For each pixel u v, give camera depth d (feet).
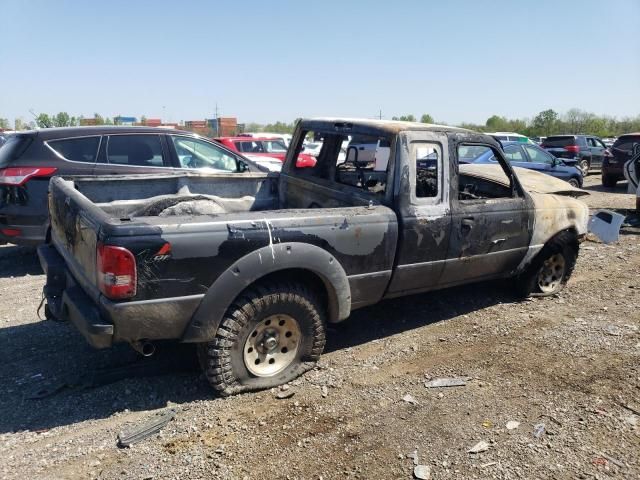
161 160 23.31
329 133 16.28
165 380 12.48
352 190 15.06
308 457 9.78
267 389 12.14
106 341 10.34
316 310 12.38
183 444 10.05
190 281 10.55
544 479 9.33
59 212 13.32
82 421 10.79
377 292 13.65
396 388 12.39
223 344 11.28
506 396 12.10
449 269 14.93
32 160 20.84
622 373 13.25
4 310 17.10
